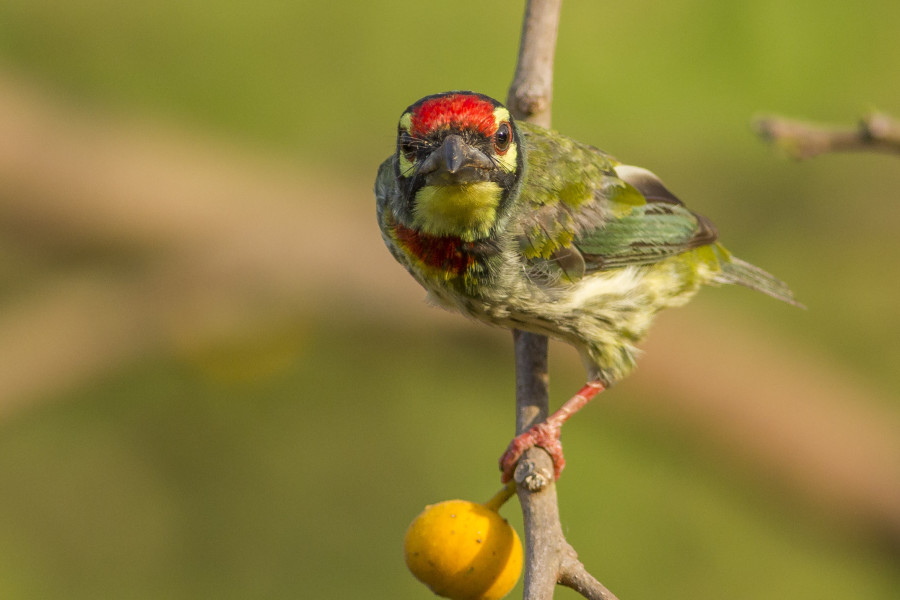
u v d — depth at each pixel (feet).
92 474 42.39
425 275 25.52
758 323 42.06
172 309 41.45
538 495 20.47
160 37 45.09
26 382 40.88
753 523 38.70
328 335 41.83
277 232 42.04
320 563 41.04
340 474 41.91
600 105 41.11
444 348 41.63
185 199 42.88
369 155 44.39
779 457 38.34
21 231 43.34
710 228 28.32
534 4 27.58
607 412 39.09
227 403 42.55
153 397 42.75
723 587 38.34
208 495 42.19
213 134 44.52
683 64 41.01
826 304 42.65
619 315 26.63
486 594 20.10
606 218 26.22
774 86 40.96
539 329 26.27
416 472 41.47
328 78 44.34
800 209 43.50
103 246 43.14
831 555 37.93
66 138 43.42
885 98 40.52
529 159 25.90
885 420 39.37
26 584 41.11
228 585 41.19
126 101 44.75
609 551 38.24
